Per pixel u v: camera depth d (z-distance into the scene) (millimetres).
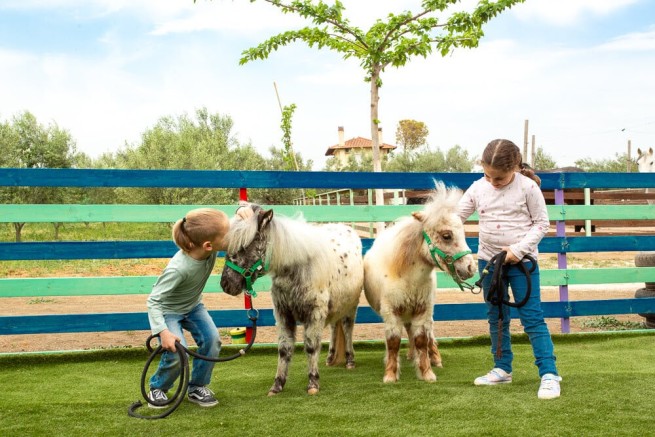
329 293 4227
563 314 6242
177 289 3617
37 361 5230
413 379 4418
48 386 4387
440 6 8914
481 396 3758
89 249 5375
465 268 4008
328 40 9633
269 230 3783
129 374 4812
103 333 6930
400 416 3375
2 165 19672
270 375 4715
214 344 3752
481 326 7180
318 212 5824
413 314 4449
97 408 3670
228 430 3217
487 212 4090
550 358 3807
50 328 5359
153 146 23625
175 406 3443
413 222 4250
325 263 4066
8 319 5285
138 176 5438
